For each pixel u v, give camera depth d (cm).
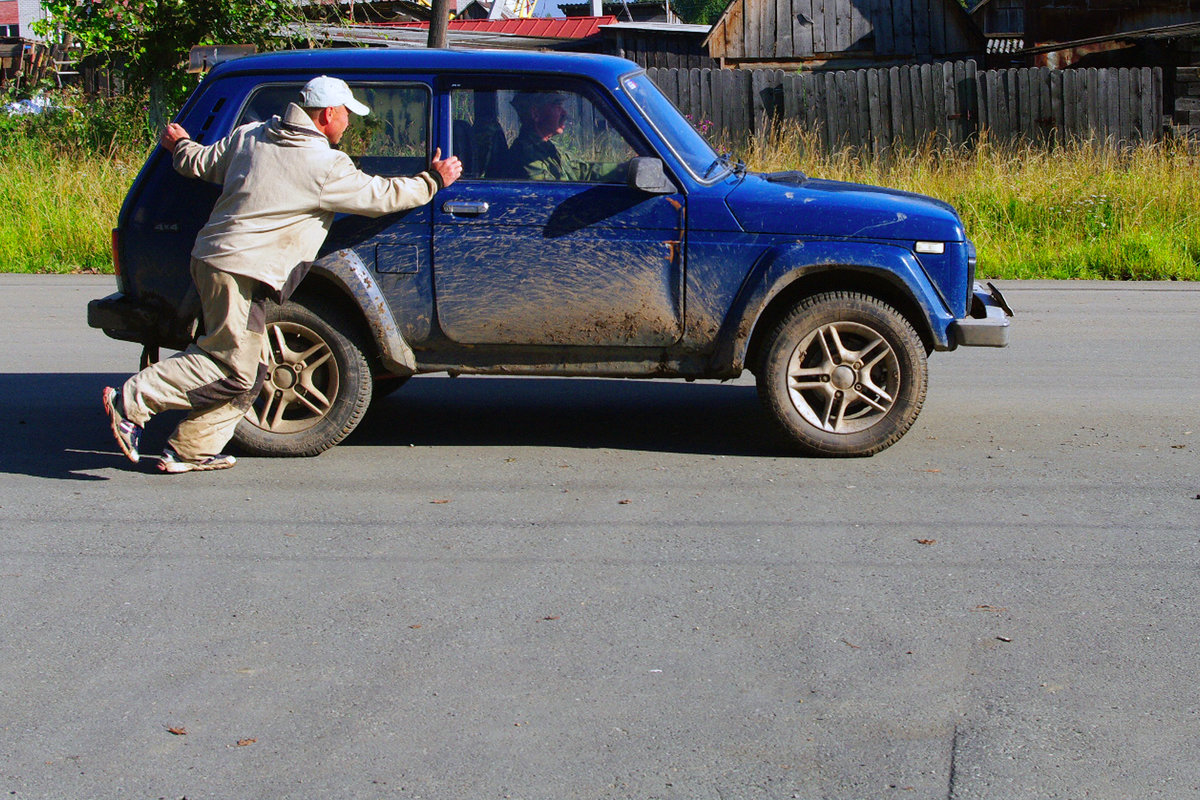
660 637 387
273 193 519
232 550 463
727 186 564
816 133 1864
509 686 353
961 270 564
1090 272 1276
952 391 748
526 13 4131
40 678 359
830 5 2331
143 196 573
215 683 355
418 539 476
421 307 565
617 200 555
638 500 525
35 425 653
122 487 542
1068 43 2039
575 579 435
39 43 2498
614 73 564
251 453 588
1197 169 1430
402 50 575
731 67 2342
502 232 557
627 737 325
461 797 296
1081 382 775
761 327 590
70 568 445
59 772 308
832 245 555
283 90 569
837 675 361
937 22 2347
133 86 1816
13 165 1512
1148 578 436
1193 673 362
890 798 295
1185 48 1964
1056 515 505
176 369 541
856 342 579
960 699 346
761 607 410
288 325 573
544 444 621
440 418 678
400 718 335
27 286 1180
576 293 560
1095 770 308
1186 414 686
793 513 507
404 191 530
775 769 309
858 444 581
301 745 321
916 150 1772
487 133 564
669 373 575
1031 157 1513
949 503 521
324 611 407
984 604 413
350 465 579
